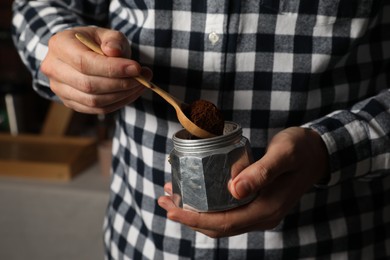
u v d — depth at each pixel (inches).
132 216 29.9
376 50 27.4
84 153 54.4
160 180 27.6
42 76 28.2
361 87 27.5
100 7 30.7
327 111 27.1
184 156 20.8
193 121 21.6
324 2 25.0
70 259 51.1
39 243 51.2
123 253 30.2
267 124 26.5
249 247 27.5
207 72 26.0
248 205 22.1
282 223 27.2
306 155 22.9
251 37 25.4
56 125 59.9
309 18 25.2
